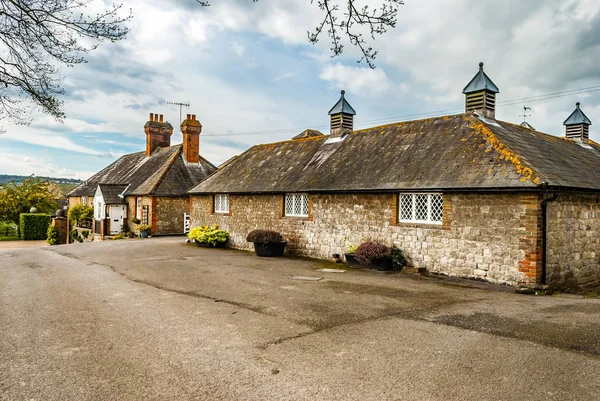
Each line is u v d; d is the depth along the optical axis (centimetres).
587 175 1286
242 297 927
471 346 599
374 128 1784
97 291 995
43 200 4175
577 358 550
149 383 476
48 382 478
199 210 2359
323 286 1060
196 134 3259
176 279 1159
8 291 1004
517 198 1068
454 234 1196
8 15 672
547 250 1076
